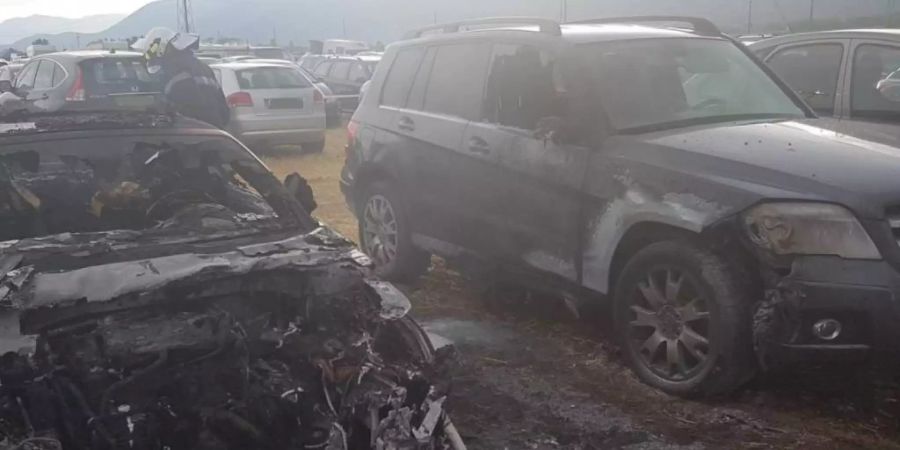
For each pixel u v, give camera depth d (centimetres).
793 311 429
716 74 582
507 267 583
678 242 471
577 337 579
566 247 534
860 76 703
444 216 630
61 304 319
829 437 438
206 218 404
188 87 962
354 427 328
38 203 404
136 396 321
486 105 603
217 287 349
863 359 427
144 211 419
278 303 367
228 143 461
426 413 325
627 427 451
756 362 456
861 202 421
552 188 538
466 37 642
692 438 439
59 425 302
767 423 452
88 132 441
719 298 450
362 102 740
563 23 663
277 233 399
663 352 490
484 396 492
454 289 693
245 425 322
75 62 1115
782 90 603
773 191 438
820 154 465
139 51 1186
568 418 463
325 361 342
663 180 478
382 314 362
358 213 732
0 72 1625
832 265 422
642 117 530
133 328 331
